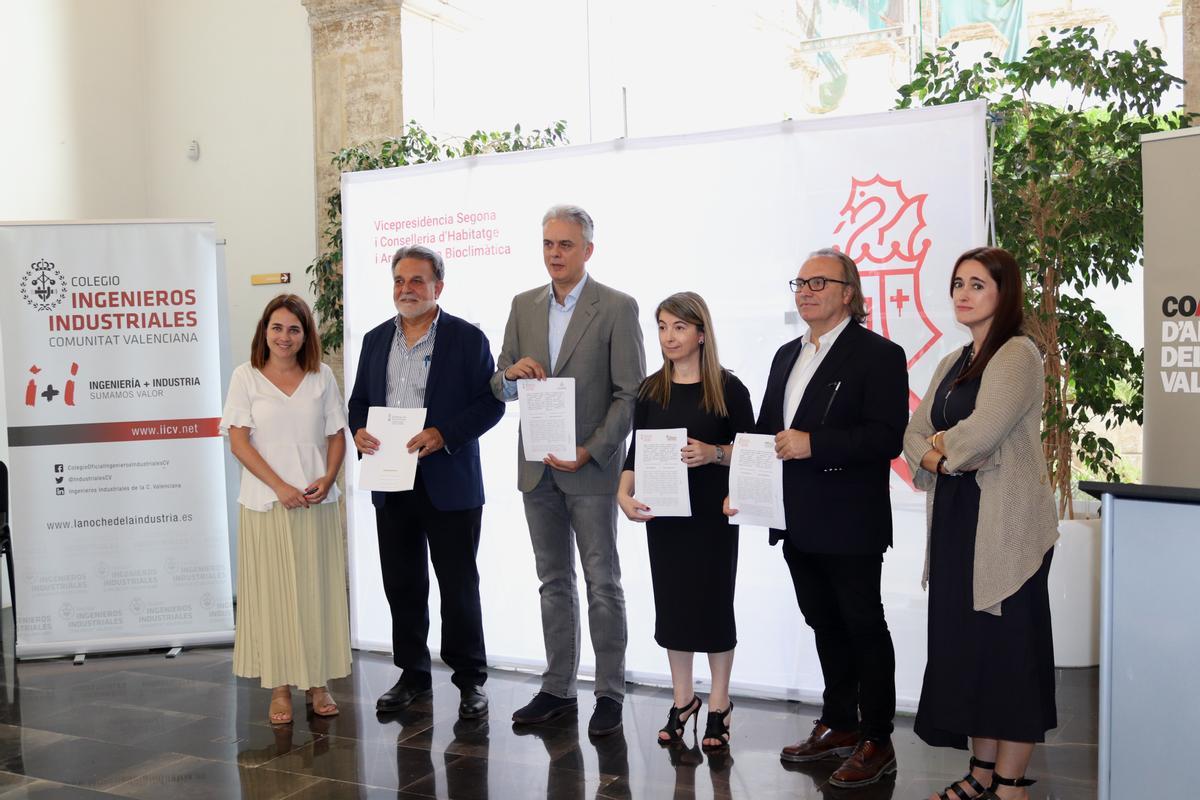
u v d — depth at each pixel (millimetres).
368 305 4570
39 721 3855
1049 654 2654
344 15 6309
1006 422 2564
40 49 6262
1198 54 4094
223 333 5703
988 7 6688
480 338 3811
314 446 3746
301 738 3592
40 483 4715
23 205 6152
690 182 3902
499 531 4309
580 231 3490
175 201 6910
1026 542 2588
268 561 3682
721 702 3385
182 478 4820
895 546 3682
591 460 3516
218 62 6727
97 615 4758
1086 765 3225
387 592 3891
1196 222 3387
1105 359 4270
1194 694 1937
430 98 6430
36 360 4707
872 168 3623
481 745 3473
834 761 3277
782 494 3061
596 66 6863
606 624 3562
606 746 3439
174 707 3984
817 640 3314
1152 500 1973
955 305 2779
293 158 6531
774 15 7031
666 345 3252
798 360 3180
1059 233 4184
